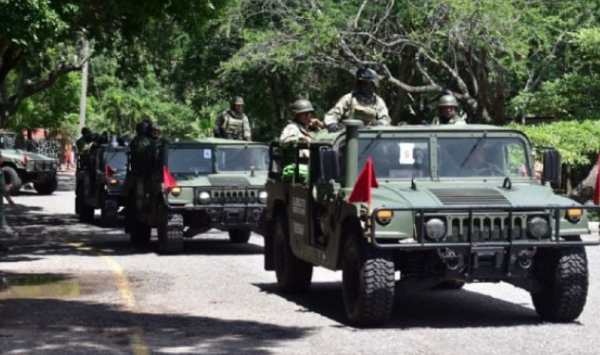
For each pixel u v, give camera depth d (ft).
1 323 81.41
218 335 76.13
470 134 86.74
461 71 243.19
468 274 77.41
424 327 79.71
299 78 264.72
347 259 80.89
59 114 421.18
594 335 75.97
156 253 138.00
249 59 213.05
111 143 201.05
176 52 258.98
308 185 90.58
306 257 91.56
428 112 274.16
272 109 293.02
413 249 76.02
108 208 183.11
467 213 76.74
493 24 188.85
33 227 184.44
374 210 75.72
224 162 143.64
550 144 179.11
